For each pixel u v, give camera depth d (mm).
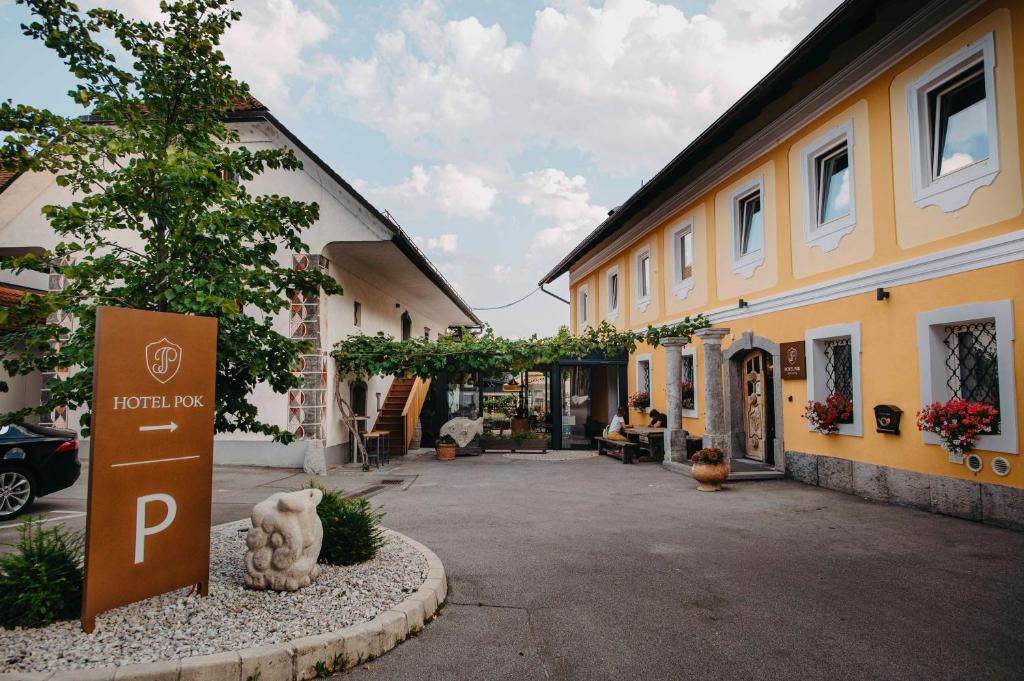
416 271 17375
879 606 4785
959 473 7797
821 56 9273
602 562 6039
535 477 12203
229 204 5293
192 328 4574
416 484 11375
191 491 4508
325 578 5012
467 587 5277
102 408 4023
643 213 18297
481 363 14938
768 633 4281
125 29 5148
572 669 3748
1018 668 3756
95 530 3959
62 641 3781
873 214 9430
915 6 8430
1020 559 5992
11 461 7977
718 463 10195
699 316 14359
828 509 8555
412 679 3633
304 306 13484
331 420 14062
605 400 21500
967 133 8086
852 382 9727
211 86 5477
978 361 7828
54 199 14000
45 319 4703
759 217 12977
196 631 3926
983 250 7496
